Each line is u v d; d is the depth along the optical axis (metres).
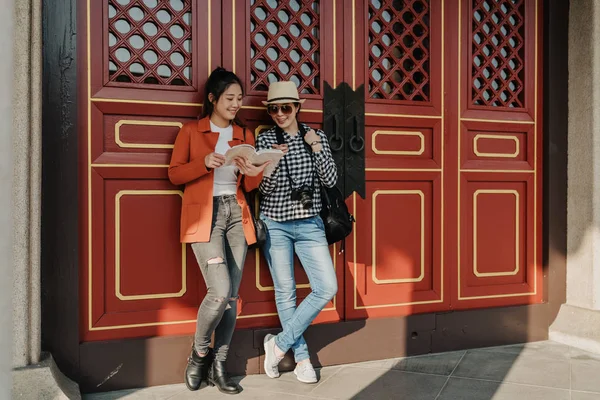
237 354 3.24
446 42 3.71
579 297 3.95
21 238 2.57
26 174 2.57
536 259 3.98
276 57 3.36
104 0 2.95
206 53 3.15
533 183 3.96
